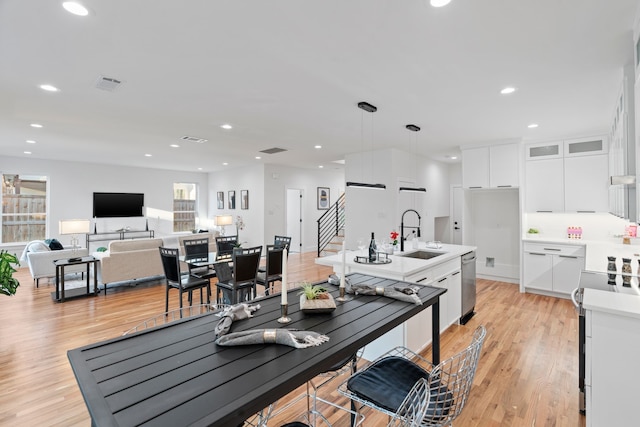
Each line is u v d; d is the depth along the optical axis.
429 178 7.28
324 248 9.19
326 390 2.51
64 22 1.97
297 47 2.30
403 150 6.32
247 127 4.55
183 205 10.16
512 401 2.36
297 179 9.35
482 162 5.48
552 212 5.09
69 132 4.89
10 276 3.32
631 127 2.51
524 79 2.84
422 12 1.88
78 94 3.22
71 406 2.27
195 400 0.95
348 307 1.85
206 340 1.39
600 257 3.50
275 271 4.42
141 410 0.89
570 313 4.25
